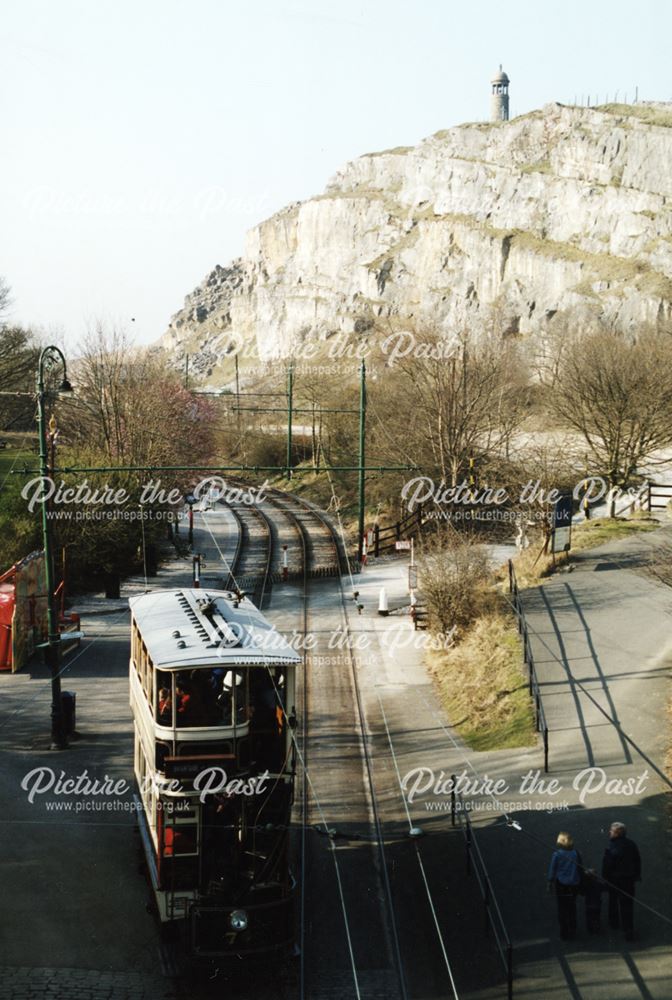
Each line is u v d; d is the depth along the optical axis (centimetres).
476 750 2002
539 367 6425
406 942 1327
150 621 1517
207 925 1251
